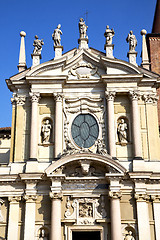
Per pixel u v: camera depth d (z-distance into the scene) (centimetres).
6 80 3048
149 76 3019
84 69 3078
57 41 3139
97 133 2941
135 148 2819
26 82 3022
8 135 3359
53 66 3019
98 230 2670
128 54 3103
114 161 2695
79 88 3034
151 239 2653
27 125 2952
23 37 3278
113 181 2694
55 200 2667
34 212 2697
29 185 2738
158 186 2766
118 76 2959
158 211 2716
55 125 2894
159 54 4119
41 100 3008
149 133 2911
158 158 2861
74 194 2738
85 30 3225
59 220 2631
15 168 2814
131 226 2658
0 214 2734
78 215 2702
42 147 2886
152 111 2977
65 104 3005
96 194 2736
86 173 2742
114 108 2970
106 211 2706
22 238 2658
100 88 3033
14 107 3019
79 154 2719
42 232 2650
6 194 2756
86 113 2986
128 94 2964
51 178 2689
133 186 2742
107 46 3112
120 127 2912
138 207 2688
